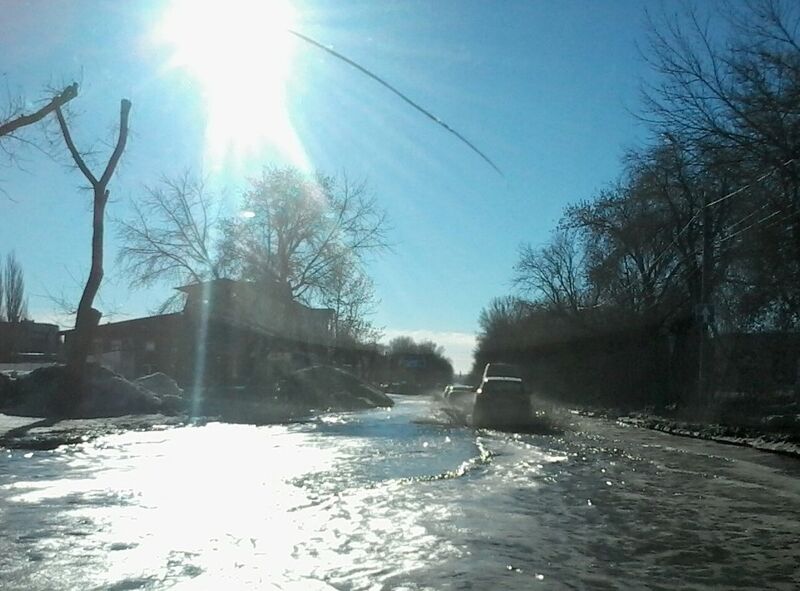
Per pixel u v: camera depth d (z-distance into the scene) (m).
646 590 7.51
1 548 8.57
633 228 45.50
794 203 22.98
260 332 55.69
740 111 22.41
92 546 8.70
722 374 33.25
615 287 49.62
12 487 12.73
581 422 34.72
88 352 31.36
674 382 41.88
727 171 23.72
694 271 40.03
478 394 31.89
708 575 8.14
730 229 29.70
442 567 8.09
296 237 56.25
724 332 33.06
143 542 8.91
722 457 19.98
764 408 31.03
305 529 9.79
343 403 45.28
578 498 12.86
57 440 20.70
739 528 10.66
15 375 35.81
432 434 25.64
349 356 75.94
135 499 11.66
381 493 12.62
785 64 21.66
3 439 20.77
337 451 19.27
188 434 23.47
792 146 21.81
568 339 57.25
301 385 45.81
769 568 8.48
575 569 8.21
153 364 60.50
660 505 12.39
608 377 49.25
